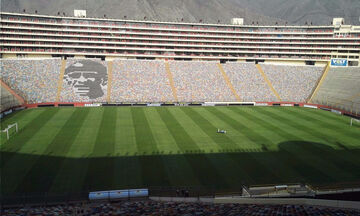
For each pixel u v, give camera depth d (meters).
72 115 68.69
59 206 28.34
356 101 78.25
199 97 88.06
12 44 91.38
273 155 46.12
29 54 95.69
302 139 54.31
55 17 95.00
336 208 27.80
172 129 58.97
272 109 82.44
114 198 31.41
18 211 25.95
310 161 44.03
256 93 92.38
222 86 94.31
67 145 48.06
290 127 62.75
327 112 79.44
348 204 29.58
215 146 49.56
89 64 96.00
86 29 97.69
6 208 28.55
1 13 88.00
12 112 69.94
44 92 80.75
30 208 27.78
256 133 57.56
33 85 82.06
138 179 37.03
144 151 46.41
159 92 88.19
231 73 101.62
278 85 96.94
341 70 98.19
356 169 41.38
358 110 73.25
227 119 68.81
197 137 54.06
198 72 100.06
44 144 48.19
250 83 97.12
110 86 87.62
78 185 34.81
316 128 62.25
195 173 39.19
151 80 92.94
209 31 107.19
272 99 90.25
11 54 93.88
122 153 45.28
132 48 102.38
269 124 64.88
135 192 32.09
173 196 32.97
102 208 26.72
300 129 61.19
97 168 39.75
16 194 32.16
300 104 88.56
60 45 96.25
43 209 26.73
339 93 86.38
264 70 104.75
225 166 41.66
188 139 52.78
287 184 36.19
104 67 95.75
